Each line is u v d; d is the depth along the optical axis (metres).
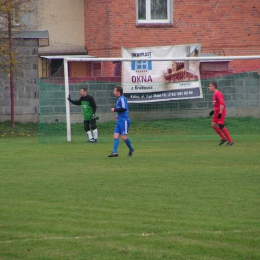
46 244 23.50
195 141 66.25
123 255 22.05
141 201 31.83
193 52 88.56
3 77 81.94
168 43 89.94
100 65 89.12
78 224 26.73
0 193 34.28
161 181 38.16
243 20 91.31
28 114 83.50
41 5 87.94
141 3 89.44
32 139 70.56
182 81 79.25
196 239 24.16
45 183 37.59
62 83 81.69
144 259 21.59
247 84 80.75
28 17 86.38
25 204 31.14
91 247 23.06
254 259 21.69
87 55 89.75
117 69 86.94
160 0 89.75
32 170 43.31
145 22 89.44
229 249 22.75
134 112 79.00
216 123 60.53
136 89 78.50
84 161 48.53
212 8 90.44
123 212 29.11
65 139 69.44
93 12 89.38
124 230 25.64
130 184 37.12
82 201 31.88
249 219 27.45
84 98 65.56
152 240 23.98
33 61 83.25
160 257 21.81
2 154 53.53
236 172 41.75
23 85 82.94
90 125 71.38
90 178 39.53
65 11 89.31
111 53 88.56
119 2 88.44
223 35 90.88
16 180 38.75
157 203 31.28
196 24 90.44
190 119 79.62
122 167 44.78
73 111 76.75
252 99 80.88
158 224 26.62
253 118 80.88
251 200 31.83
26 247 23.11
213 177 39.59
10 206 30.62
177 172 41.94
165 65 79.38
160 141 66.50
